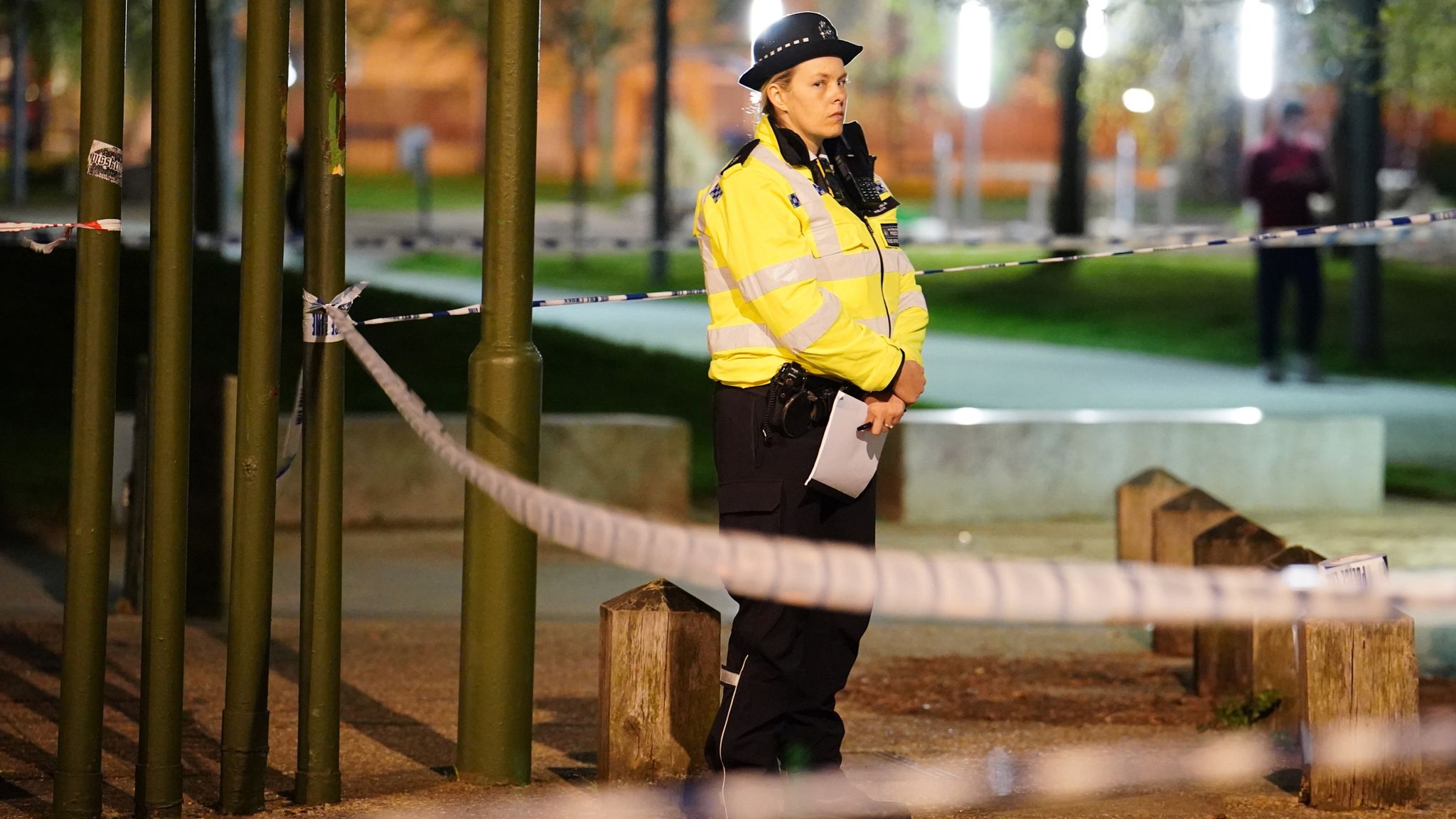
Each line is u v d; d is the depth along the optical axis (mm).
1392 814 15398
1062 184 90062
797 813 14195
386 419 33281
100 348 13906
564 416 36156
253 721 14680
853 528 13867
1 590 26516
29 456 36906
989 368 60656
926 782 16484
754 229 13125
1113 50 87500
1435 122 135000
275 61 14195
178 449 14164
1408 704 15594
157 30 13984
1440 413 51781
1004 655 23391
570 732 18531
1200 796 15945
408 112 160875
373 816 14609
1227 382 58125
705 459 41688
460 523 33656
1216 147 139875
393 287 69312
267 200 14289
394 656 22469
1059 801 15734
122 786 15883
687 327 67438
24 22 102750
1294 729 18844
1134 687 21344
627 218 128500
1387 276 85375
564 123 165625
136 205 103562
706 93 160500
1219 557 20469
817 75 13344
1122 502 26562
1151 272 86250
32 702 19359
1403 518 37125
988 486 36406
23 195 107812
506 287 15047
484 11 126125
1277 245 57156
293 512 30984
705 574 9359
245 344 14414
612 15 115750
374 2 140750
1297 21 52281
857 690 20969
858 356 13086
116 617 24406
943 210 128250
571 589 28047
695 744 15383
